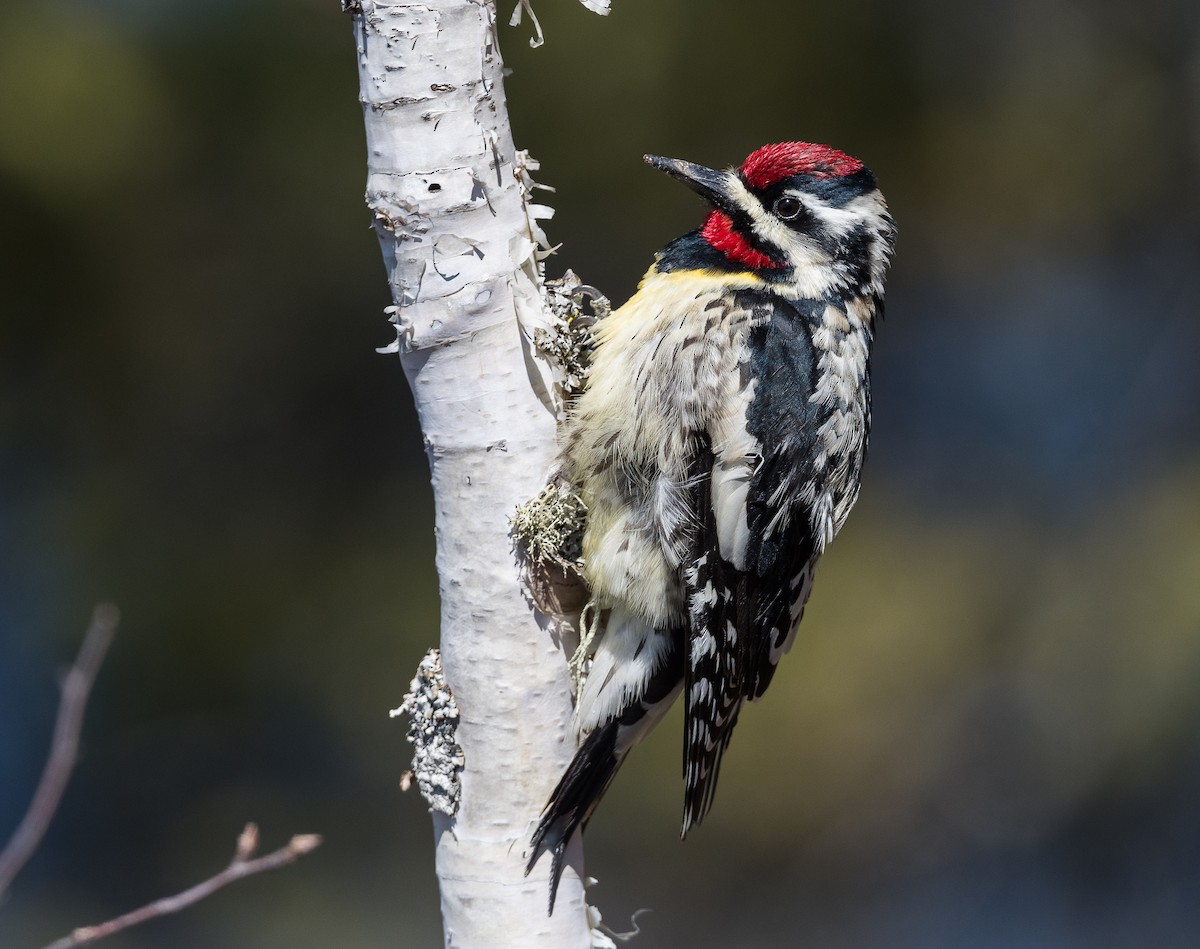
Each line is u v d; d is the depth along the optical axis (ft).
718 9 36.32
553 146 36.91
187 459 39.73
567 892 18.90
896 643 39.27
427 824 41.19
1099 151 43.14
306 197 37.78
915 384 46.14
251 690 39.29
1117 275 46.52
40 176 35.32
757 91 36.96
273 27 36.40
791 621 24.20
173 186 37.01
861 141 38.81
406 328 18.74
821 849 40.24
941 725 39.83
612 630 21.65
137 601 38.45
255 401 40.55
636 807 38.01
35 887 41.16
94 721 39.11
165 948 40.83
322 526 40.22
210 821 40.78
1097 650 41.65
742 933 40.75
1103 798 42.06
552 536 19.20
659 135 37.04
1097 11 43.86
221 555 39.24
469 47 18.33
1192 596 41.34
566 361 21.34
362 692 38.47
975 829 41.50
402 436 41.24
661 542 21.35
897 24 38.34
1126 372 46.29
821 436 22.86
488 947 18.65
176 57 36.11
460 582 18.86
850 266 23.71
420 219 18.45
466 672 18.80
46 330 37.35
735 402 21.99
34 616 39.37
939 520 43.57
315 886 40.78
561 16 35.83
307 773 40.86
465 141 18.40
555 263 38.65
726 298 22.65
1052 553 43.16
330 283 39.93
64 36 35.27
